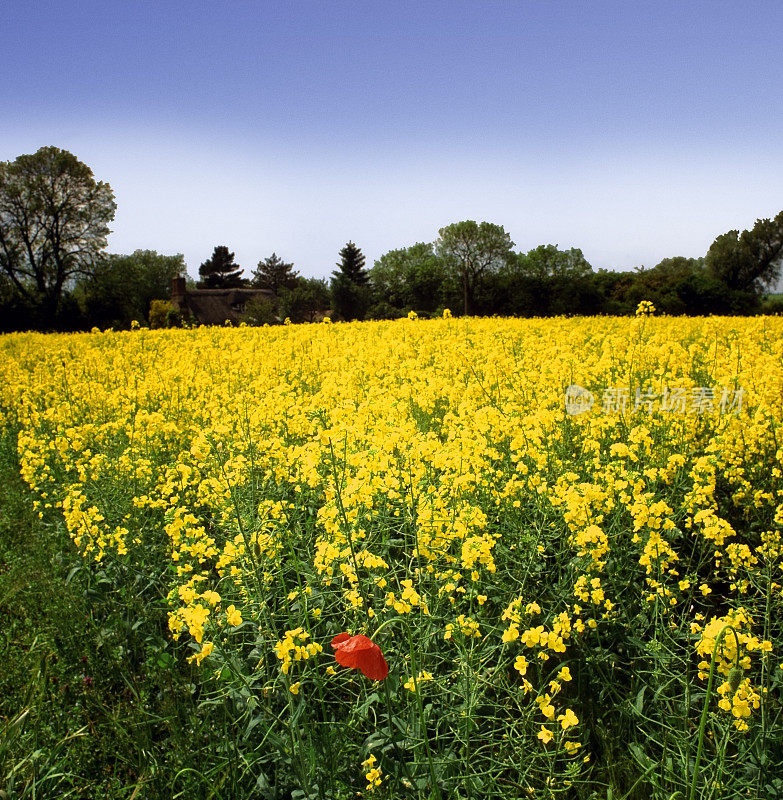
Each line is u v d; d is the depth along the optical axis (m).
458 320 19.23
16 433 8.09
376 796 2.52
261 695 3.05
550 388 6.38
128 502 4.74
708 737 2.74
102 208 56.47
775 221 61.94
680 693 3.04
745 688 2.22
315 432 5.40
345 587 3.66
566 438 5.36
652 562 3.27
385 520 4.02
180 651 3.57
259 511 3.74
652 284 55.38
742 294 50.16
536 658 2.86
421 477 4.02
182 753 2.62
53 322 49.50
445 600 3.41
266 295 79.06
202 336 18.78
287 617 3.38
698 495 3.78
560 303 61.97
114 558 4.19
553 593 3.53
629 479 3.88
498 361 6.81
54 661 3.33
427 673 2.73
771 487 4.72
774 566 3.62
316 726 2.84
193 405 7.80
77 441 6.04
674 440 5.09
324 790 2.60
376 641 3.12
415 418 6.47
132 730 2.81
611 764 2.70
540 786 2.65
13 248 54.50
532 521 4.06
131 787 2.56
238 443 4.84
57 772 2.75
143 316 58.16
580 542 3.22
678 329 11.82
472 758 2.80
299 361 10.51
